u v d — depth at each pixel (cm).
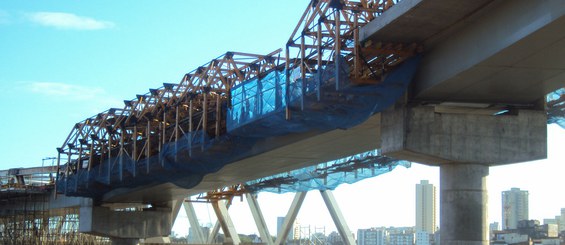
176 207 9362
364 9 3184
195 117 5175
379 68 3362
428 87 3225
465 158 3319
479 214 3297
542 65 2850
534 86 3156
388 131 3428
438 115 3341
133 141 5878
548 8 2412
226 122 4553
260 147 4722
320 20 3325
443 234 3366
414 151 3297
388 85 3278
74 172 7256
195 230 11694
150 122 5644
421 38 3123
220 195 8812
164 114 5359
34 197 9250
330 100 3419
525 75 2994
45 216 10294
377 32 3050
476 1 2650
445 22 2891
